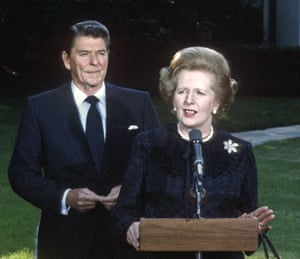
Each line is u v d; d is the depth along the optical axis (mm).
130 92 8469
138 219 6824
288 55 38062
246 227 5891
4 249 13242
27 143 8094
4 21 35688
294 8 41562
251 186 6844
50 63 37500
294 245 13742
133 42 37125
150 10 37062
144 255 6656
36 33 36062
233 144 6855
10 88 37031
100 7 34750
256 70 38219
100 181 8117
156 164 6781
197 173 6105
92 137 8156
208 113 6703
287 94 38375
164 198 6691
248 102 34406
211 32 40000
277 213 15930
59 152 8086
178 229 5891
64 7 34281
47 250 8141
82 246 8047
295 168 20750
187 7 38281
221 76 6672
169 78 6770
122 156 8211
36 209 15898
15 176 8023
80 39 8094
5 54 37281
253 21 42719
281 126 30016
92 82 8133
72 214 8055
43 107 8172
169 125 6992
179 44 38625
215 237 5891
